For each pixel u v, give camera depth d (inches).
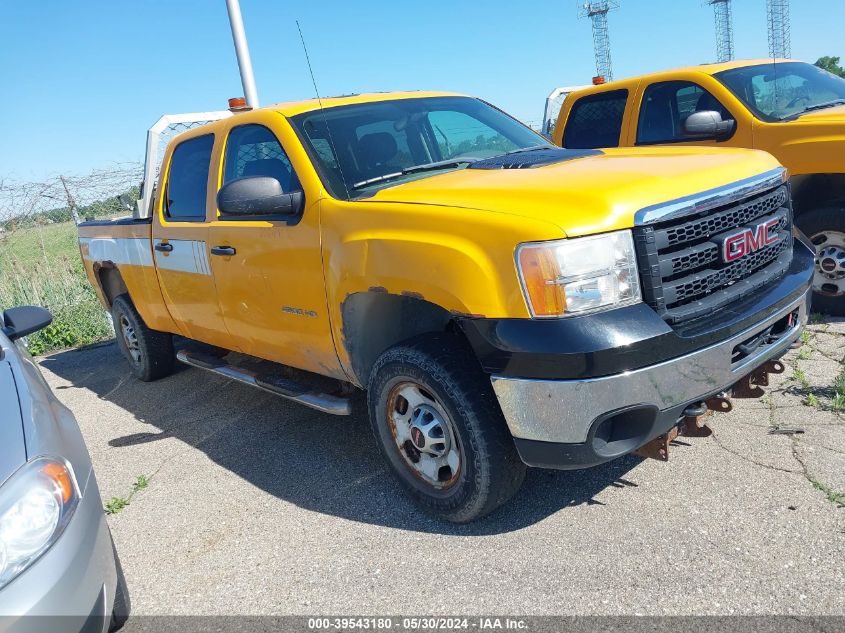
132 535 148.1
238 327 181.6
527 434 115.3
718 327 117.0
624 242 112.1
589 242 109.6
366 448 173.9
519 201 118.3
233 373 195.9
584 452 112.2
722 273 123.5
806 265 145.9
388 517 141.0
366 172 153.3
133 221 224.7
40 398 109.4
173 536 145.3
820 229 220.1
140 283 224.1
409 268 124.4
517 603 110.0
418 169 157.6
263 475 167.5
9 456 93.0
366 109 170.7
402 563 124.9
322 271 144.5
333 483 158.4
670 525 124.0
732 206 128.2
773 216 137.7
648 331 109.6
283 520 145.4
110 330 361.7
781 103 244.2
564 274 108.6
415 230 125.0
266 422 200.7
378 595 116.9
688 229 118.6
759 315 124.2
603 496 136.6
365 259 132.5
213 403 224.1
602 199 113.5
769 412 161.0
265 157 165.3
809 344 200.4
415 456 139.0
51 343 349.4
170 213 203.8
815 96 253.4
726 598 104.4
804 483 130.8
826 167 217.3
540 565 118.3
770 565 110.0
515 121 199.5
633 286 112.8
